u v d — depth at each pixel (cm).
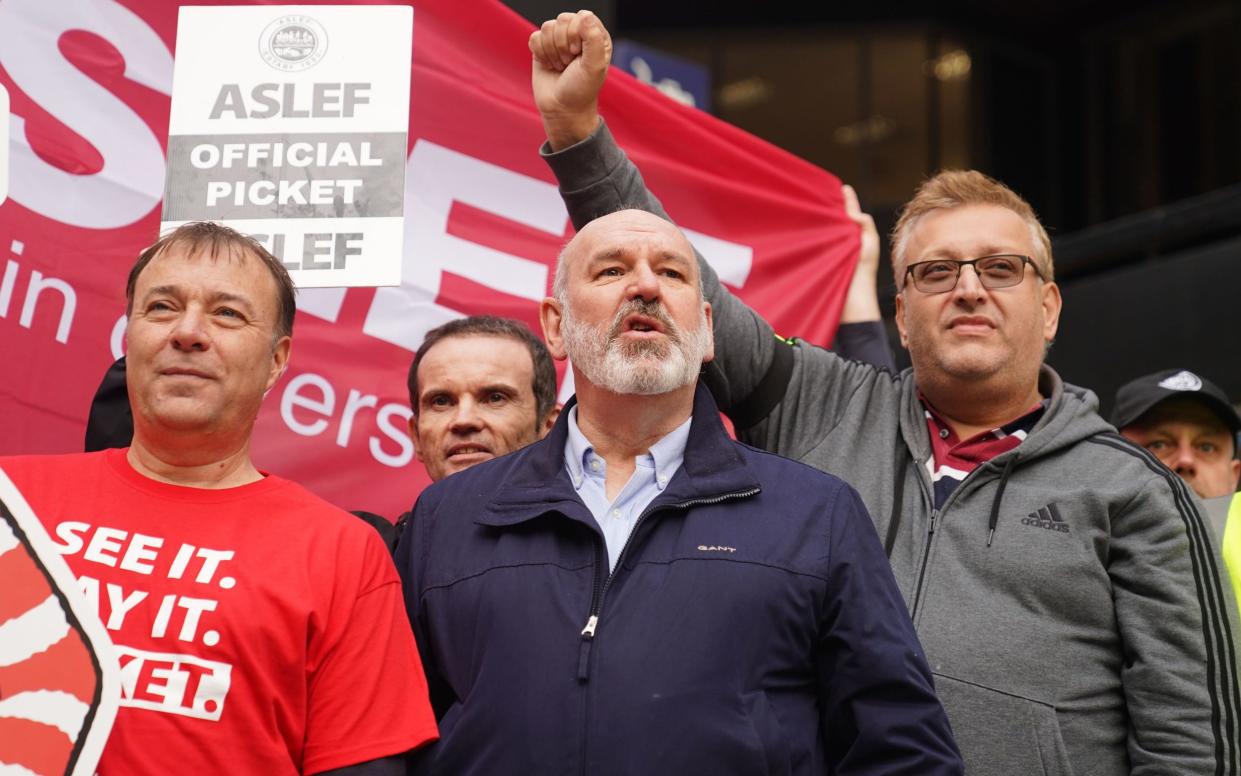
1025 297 262
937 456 264
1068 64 1192
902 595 240
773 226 383
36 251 289
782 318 377
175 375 206
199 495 207
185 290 211
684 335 226
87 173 298
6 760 177
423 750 204
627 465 229
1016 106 1151
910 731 201
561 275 241
